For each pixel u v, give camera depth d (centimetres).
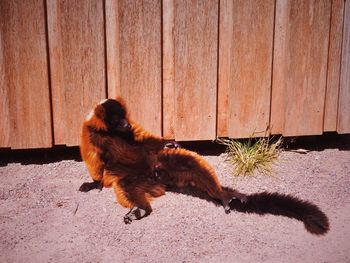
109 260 112
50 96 158
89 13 152
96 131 140
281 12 161
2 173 156
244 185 149
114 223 127
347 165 162
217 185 135
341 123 174
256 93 166
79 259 112
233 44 160
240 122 167
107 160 143
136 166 144
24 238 120
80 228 125
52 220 128
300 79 167
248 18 159
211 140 174
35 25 151
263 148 164
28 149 169
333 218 130
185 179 141
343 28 166
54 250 116
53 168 160
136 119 162
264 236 121
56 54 155
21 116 157
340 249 115
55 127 161
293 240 120
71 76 156
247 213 132
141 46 157
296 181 152
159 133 164
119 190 134
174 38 157
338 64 169
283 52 165
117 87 160
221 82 164
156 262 111
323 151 173
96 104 148
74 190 145
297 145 178
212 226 126
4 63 153
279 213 131
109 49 157
